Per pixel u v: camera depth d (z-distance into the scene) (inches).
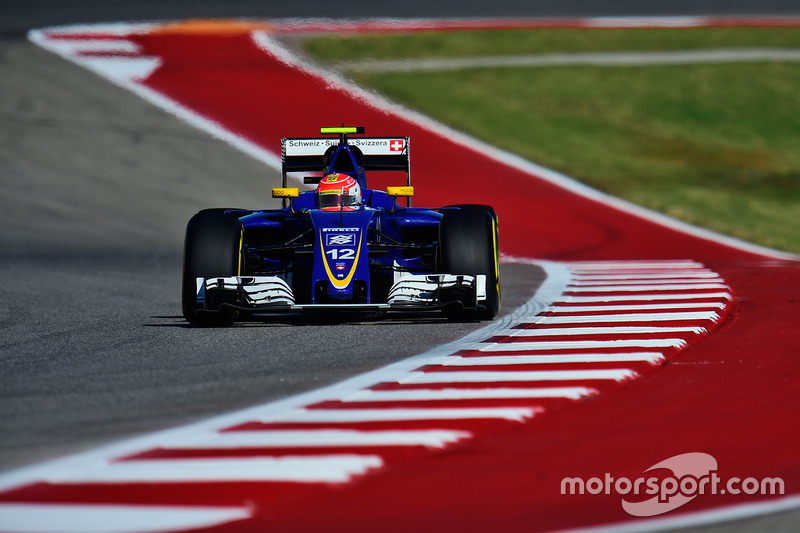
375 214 1096.2
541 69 3986.2
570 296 1318.9
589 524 473.7
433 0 4995.1
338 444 597.3
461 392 727.1
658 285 1421.0
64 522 472.7
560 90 3784.5
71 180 2450.8
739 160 3250.5
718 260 1893.5
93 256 1841.8
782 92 3892.7
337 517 480.7
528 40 4323.3
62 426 641.0
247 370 807.7
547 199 2591.0
